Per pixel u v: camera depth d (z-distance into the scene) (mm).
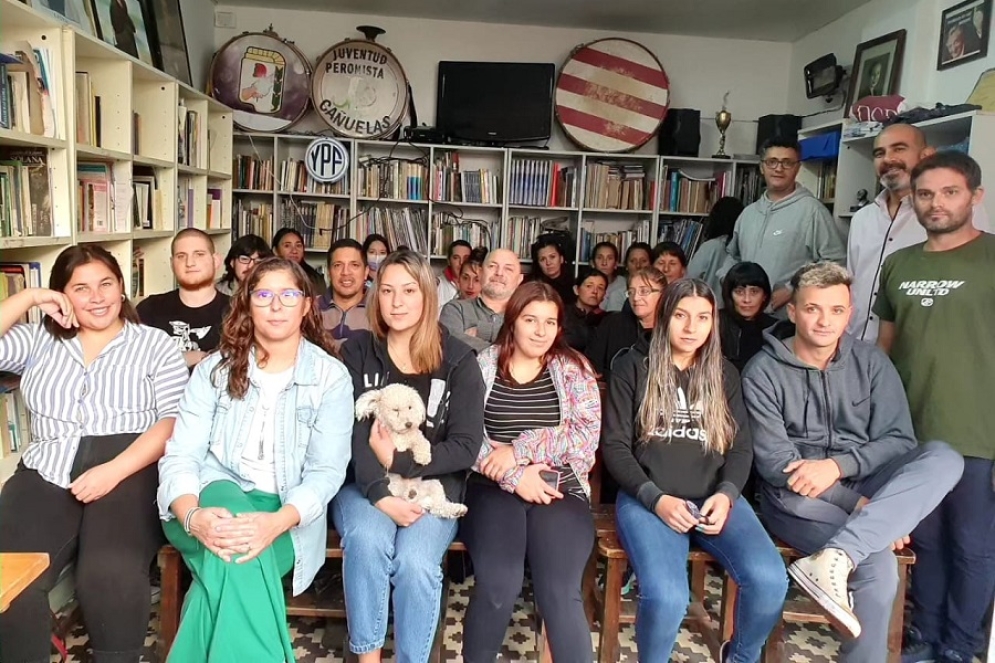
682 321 1915
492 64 4777
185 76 3844
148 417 1860
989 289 1938
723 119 4750
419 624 1636
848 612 1658
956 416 1976
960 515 1989
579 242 4859
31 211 2174
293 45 4551
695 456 1920
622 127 4820
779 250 3309
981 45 3160
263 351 1754
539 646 1847
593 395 1965
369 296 1969
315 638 2082
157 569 2295
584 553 1736
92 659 1783
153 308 2641
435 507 1747
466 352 1926
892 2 3836
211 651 1479
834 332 1911
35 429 1806
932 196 1992
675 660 2062
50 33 2184
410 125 4816
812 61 4711
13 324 1830
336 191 4730
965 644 2033
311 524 1684
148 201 3117
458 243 4453
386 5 4625
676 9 4469
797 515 1897
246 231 4707
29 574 1110
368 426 1813
